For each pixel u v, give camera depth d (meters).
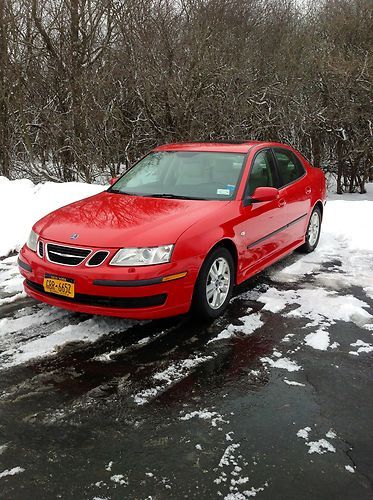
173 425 2.80
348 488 2.36
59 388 3.16
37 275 3.93
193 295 3.98
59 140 13.01
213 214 4.22
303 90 15.78
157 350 3.67
